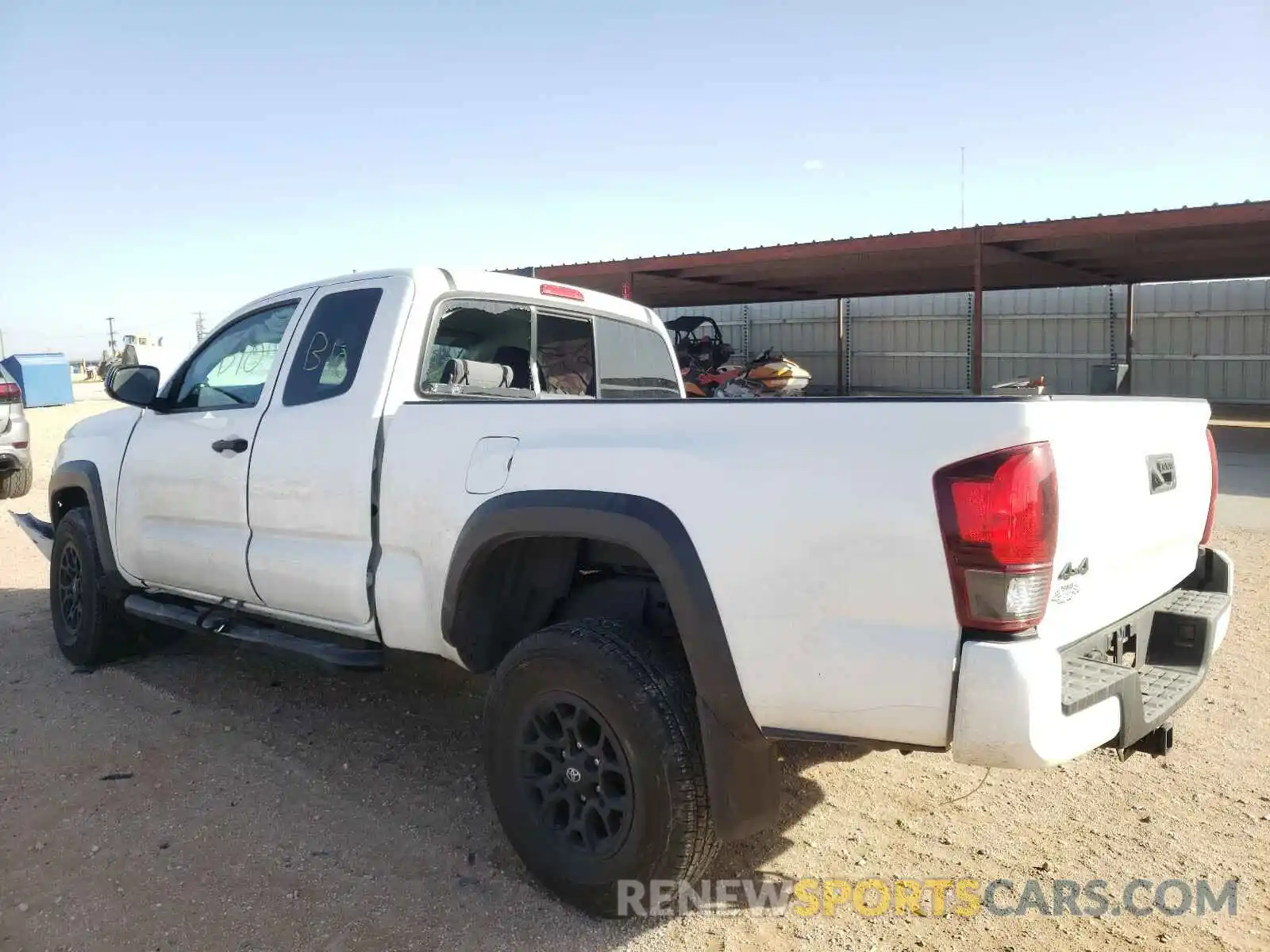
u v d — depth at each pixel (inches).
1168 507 119.2
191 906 114.1
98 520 190.5
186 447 169.3
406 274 147.0
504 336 173.8
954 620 90.0
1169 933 109.5
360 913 113.0
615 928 110.6
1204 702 179.3
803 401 100.4
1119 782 147.9
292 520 148.0
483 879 121.0
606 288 868.0
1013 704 86.6
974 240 598.9
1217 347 914.1
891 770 152.6
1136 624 114.7
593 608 128.2
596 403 116.3
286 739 165.8
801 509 97.5
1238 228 553.6
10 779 148.6
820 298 1000.9
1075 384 985.5
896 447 93.4
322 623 148.4
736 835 104.1
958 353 1054.4
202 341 180.5
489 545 119.6
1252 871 122.3
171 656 211.5
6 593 269.0
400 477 132.6
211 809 138.9
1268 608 239.0
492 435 123.6
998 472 88.0
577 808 114.6
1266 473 473.4
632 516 107.1
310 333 154.6
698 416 107.0
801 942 108.0
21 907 113.7
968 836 132.0
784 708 99.5
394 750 161.2
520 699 117.0
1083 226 564.7
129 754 158.6
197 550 166.7
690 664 104.2
